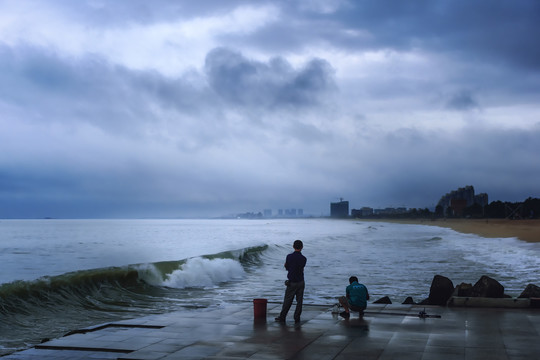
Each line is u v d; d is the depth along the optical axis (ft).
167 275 73.15
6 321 43.39
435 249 166.20
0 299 47.09
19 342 37.45
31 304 48.96
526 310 39.09
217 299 61.31
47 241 263.08
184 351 26.20
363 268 101.60
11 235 358.84
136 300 58.39
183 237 321.11
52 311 48.62
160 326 33.27
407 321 34.91
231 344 27.86
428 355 25.12
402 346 27.20
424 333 30.66
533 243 191.11
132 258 142.72
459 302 41.45
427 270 97.40
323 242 219.61
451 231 382.42
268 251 148.25
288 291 35.19
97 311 50.78
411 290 69.51
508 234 280.10
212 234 381.60
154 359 24.48
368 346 27.25
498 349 26.35
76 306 51.78
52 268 113.80
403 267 103.96
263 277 88.58
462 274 90.27
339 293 66.13
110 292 59.93
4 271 106.22
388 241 228.43
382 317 36.58
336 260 122.42
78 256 152.15
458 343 27.84
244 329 32.30
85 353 26.04
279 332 31.30
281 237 306.14
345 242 219.00
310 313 38.65
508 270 97.14
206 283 77.97
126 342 28.37
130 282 66.18
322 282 78.38
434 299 43.60
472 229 395.75
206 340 28.91
